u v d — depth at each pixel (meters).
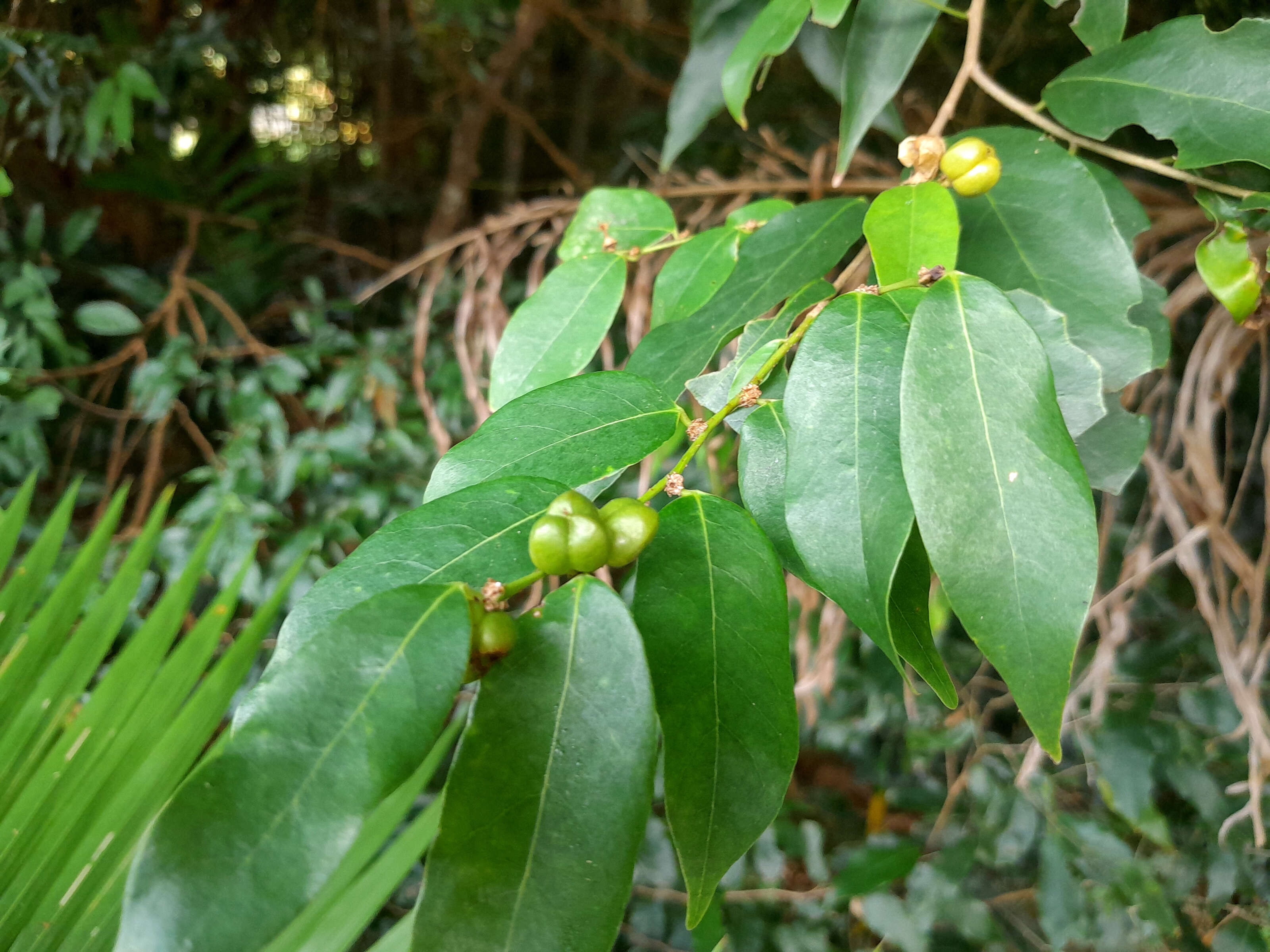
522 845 0.16
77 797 0.27
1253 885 0.63
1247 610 0.66
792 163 0.77
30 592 0.31
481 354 0.70
